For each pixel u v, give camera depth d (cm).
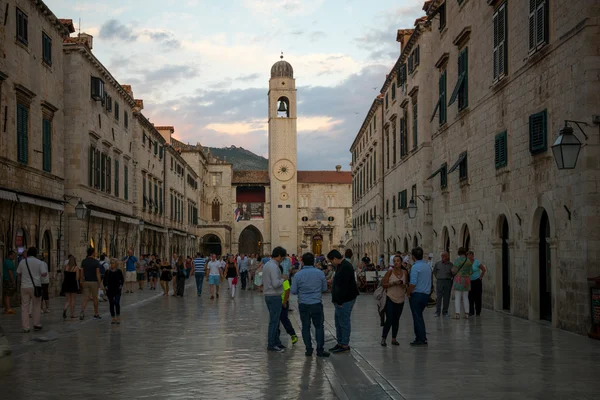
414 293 1522
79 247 3578
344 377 1156
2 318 2244
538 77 1938
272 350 1510
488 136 2453
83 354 1466
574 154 1478
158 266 4678
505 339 1597
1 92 2638
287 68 11262
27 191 2936
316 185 11462
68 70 3647
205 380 1152
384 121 5347
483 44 2516
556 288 1808
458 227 2906
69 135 3641
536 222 1991
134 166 5303
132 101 4953
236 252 11188
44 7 3119
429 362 1280
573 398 956
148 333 1883
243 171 11656
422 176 3712
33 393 1049
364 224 6819
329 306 2959
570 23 1705
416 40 3862
